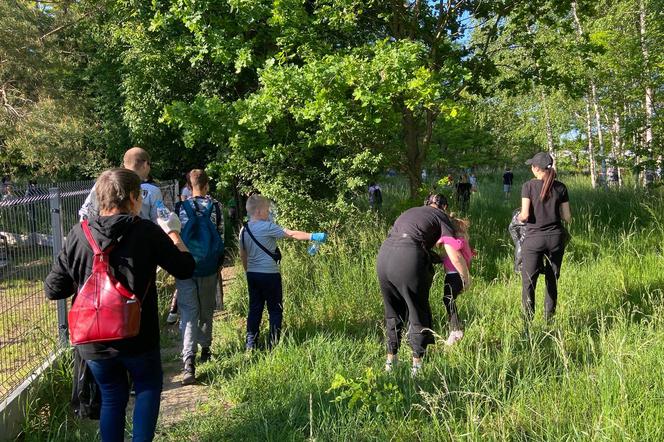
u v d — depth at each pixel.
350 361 4.72
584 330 4.84
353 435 3.39
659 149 11.89
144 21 13.07
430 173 24.34
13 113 20.86
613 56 13.52
